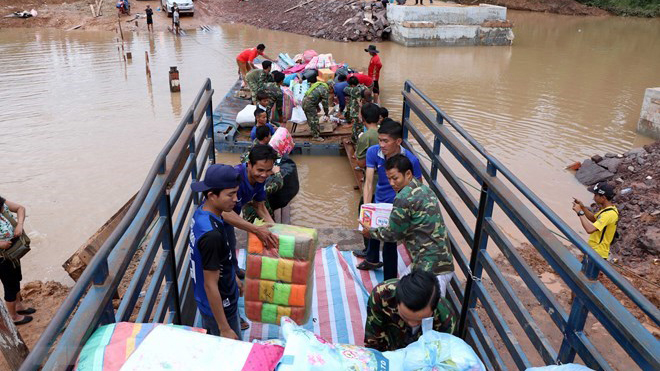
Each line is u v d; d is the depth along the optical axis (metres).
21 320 5.64
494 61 22.50
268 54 22.89
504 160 10.81
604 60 22.73
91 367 1.91
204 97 5.44
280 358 2.18
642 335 1.96
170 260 3.44
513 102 15.51
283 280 3.62
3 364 4.74
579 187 9.66
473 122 13.41
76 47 24.36
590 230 6.32
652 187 8.92
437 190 4.69
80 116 13.37
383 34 27.94
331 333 4.35
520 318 2.97
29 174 9.69
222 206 3.06
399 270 5.20
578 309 2.41
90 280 2.07
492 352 3.32
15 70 19.06
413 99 5.49
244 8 36.84
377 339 3.17
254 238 3.59
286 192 5.96
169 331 2.13
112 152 10.86
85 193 8.95
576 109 14.85
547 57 23.52
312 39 27.97
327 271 5.19
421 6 26.31
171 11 32.75
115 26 30.36
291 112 11.34
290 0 34.47
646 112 12.48
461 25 26.61
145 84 16.92
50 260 7.01
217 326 3.38
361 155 6.34
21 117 13.23
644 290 6.45
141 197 2.71
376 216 4.11
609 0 40.12
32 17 31.56
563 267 2.50
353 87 10.19
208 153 5.47
